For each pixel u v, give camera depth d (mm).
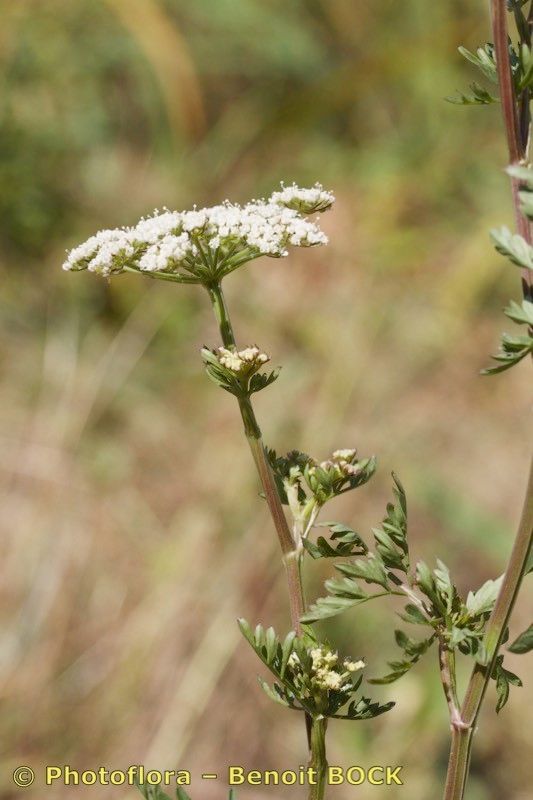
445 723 6102
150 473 7578
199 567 6730
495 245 1817
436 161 10453
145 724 6121
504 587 2021
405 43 11016
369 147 10703
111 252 2223
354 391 8125
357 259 9461
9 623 6668
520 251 1813
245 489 7105
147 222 2238
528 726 6148
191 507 7195
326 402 7938
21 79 9836
